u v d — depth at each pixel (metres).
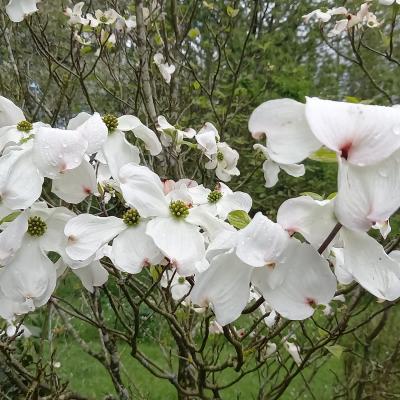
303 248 0.23
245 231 0.23
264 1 1.42
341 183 0.18
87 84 0.96
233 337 0.35
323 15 0.72
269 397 0.51
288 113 0.20
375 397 0.77
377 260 0.23
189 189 0.38
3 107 0.35
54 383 0.51
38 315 0.80
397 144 0.17
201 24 1.13
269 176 0.45
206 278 0.24
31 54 0.80
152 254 0.28
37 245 0.30
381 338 0.90
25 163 0.28
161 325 0.71
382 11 0.92
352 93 1.99
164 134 0.49
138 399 0.66
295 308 0.23
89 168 0.28
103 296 1.43
